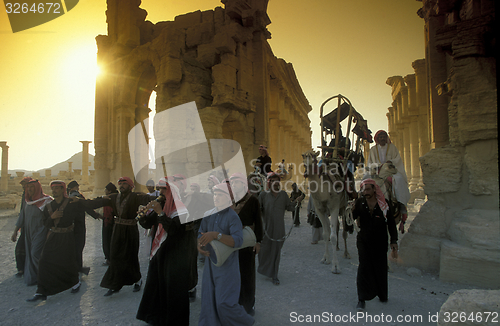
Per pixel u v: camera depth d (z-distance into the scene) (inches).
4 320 142.0
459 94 212.4
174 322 126.2
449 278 188.4
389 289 177.0
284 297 169.8
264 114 674.8
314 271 217.6
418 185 661.3
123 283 172.9
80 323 139.5
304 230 394.0
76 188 233.1
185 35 709.3
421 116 686.5
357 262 241.3
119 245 172.4
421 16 364.2
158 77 590.9
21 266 207.0
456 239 198.7
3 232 377.4
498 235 179.2
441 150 234.5
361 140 261.0
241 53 642.2
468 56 205.6
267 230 197.3
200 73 606.9
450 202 226.5
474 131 206.4
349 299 165.3
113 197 179.9
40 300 166.1
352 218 163.3
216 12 696.4
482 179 207.6
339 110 241.8
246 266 146.3
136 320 142.9
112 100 724.7
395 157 235.9
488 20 198.5
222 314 115.1
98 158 731.4
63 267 169.2
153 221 141.6
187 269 133.6
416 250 220.4
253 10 650.8
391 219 153.7
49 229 171.5
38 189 198.4
